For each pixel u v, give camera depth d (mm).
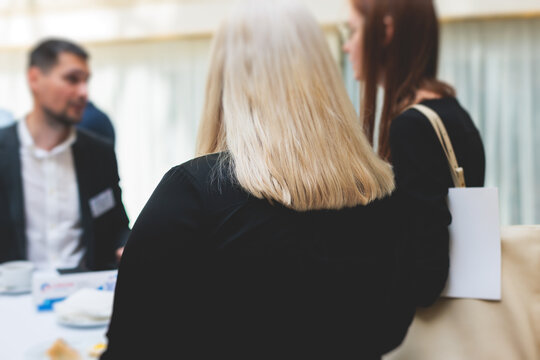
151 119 4328
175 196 650
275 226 656
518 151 3812
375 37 1158
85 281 1363
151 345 621
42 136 1934
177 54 4258
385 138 1130
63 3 4203
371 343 727
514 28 3758
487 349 945
